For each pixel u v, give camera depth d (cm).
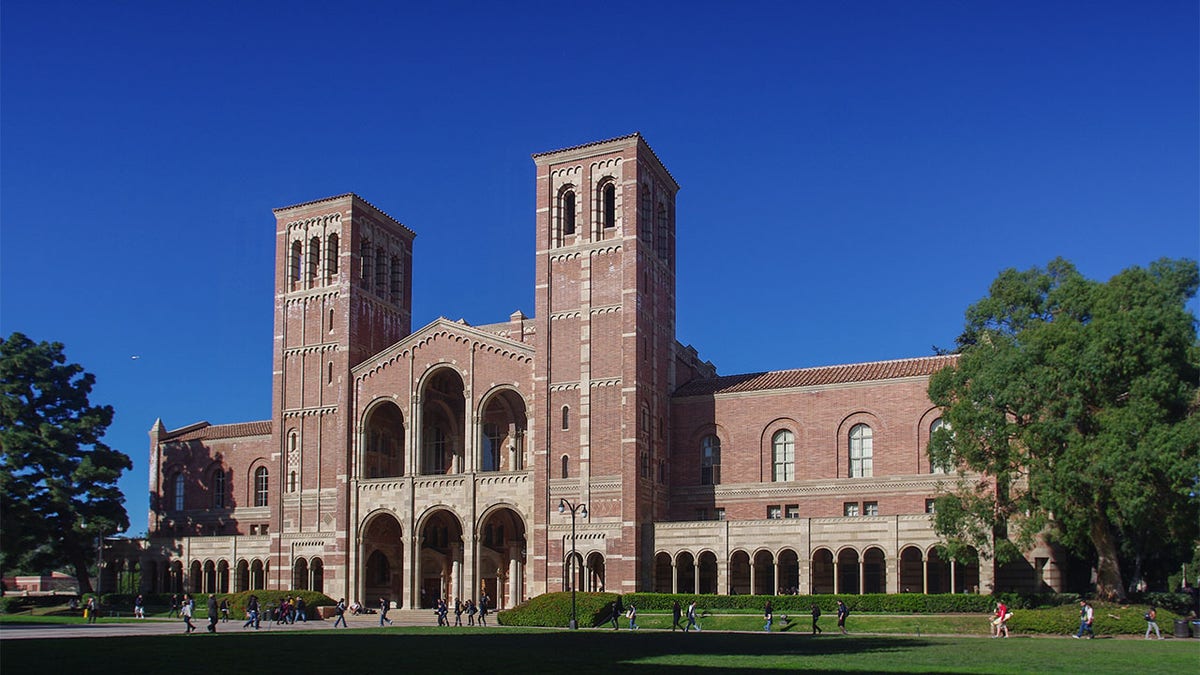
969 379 6975
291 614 8350
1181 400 6169
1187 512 6122
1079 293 6681
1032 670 4069
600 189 9062
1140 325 6191
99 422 10762
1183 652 4934
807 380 8856
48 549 10244
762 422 8862
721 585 8062
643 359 8769
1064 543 6662
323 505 9769
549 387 8838
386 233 10706
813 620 6669
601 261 8881
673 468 9106
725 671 3969
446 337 9425
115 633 6606
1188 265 6938
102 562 10525
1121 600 6544
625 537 8281
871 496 8369
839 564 8181
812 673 3906
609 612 7775
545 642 5653
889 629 6750
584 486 8531
